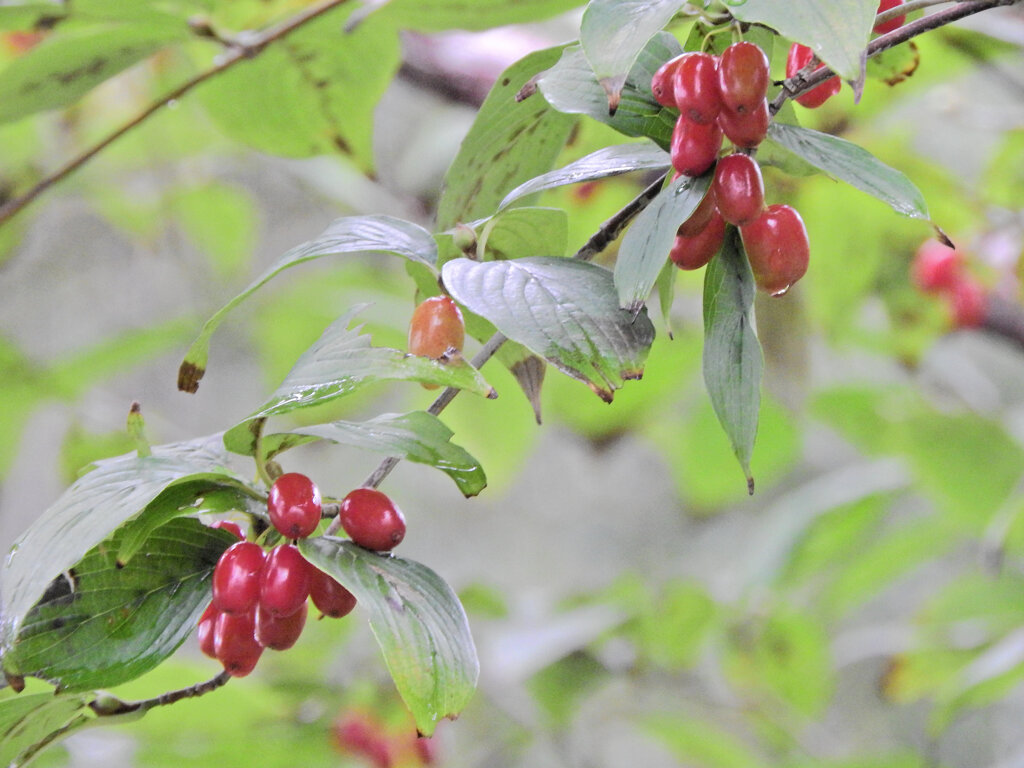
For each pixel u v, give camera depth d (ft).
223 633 3.49
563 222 3.60
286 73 4.21
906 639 6.99
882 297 5.84
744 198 3.43
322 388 3.43
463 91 5.73
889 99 5.14
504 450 7.63
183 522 3.53
